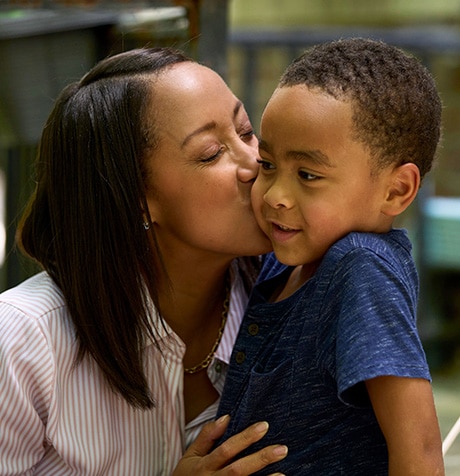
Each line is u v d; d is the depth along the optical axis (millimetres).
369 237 1728
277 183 1761
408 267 1771
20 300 1978
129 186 1963
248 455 1837
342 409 1768
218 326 2178
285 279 1983
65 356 1972
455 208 5977
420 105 1742
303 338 1751
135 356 1985
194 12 3176
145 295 2004
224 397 1926
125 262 1973
